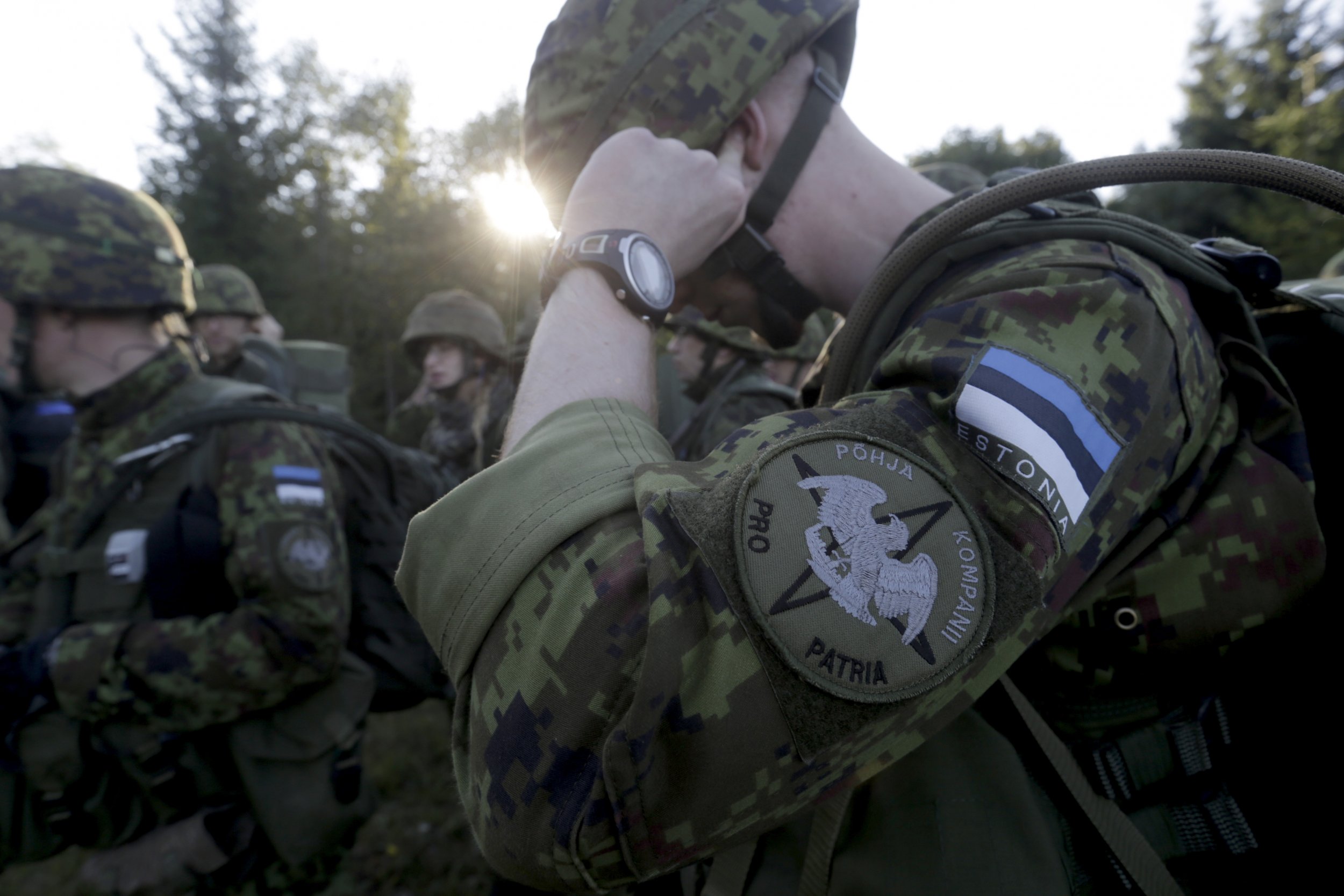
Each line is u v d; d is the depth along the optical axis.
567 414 0.67
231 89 21.48
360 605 1.99
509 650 0.57
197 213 19.84
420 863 3.19
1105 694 0.68
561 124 0.90
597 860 0.54
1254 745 0.66
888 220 0.92
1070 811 0.66
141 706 1.61
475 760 0.59
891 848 0.67
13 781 1.69
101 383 1.83
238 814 1.76
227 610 1.73
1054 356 0.58
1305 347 0.77
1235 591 0.63
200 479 1.72
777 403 2.96
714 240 0.85
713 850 0.54
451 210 17.14
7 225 1.74
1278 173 0.63
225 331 4.20
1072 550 0.56
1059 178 0.69
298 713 1.78
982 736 0.69
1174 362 0.63
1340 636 0.66
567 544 0.58
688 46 0.85
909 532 0.52
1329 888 0.62
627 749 0.50
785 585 0.51
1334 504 0.70
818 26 0.87
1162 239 0.71
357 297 17.11
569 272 0.78
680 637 0.51
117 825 1.71
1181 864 0.66
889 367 0.63
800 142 0.90
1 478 2.92
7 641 1.79
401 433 5.75
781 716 0.50
